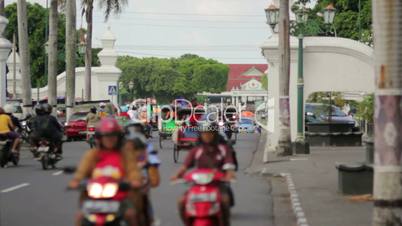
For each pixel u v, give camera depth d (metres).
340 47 76.31
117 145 20.91
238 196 41.59
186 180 23.17
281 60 67.31
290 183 45.53
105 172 20.48
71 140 95.81
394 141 23.00
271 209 36.31
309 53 77.00
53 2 92.69
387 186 23.08
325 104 87.50
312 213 33.12
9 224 30.88
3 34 88.25
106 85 126.69
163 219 32.19
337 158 63.97
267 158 64.69
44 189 43.38
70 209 35.31
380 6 23.02
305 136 77.75
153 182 23.88
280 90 67.31
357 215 32.34
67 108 100.94
